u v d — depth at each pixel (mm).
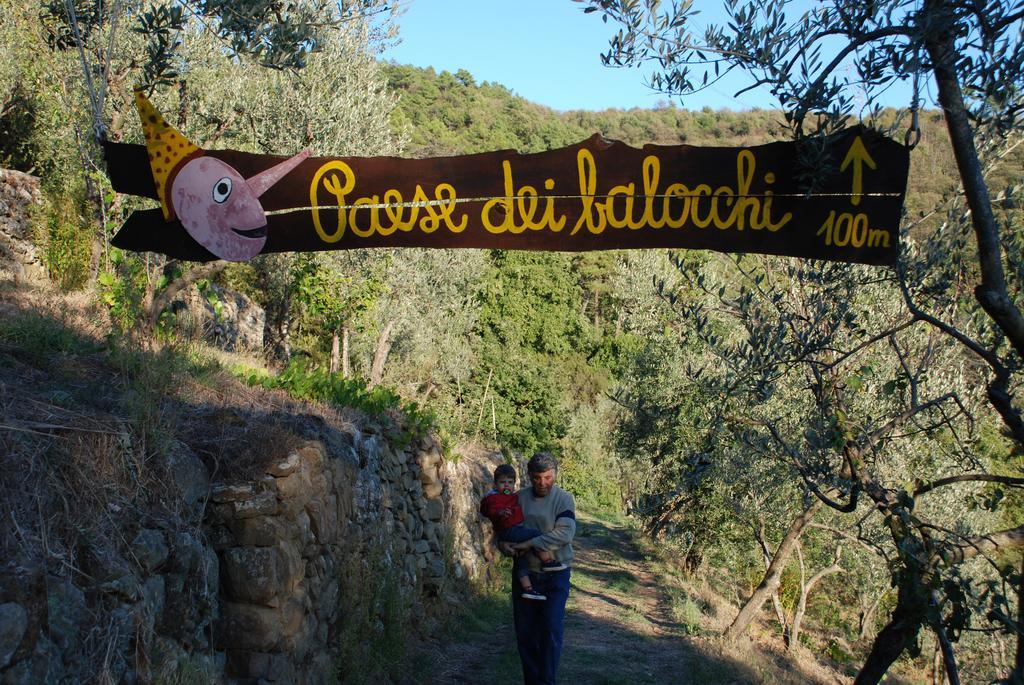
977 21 3316
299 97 12133
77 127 8773
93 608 3393
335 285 14516
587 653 7996
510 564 13602
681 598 12883
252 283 20266
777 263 5516
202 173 3949
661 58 3605
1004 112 3383
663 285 5266
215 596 4418
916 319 3730
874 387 7441
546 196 3916
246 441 5105
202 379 5977
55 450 3725
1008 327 3201
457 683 6750
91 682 3246
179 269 7527
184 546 4117
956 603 3637
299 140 12203
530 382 30266
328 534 5652
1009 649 10039
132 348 5332
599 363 37719
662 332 16359
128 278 6395
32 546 3258
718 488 12273
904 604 3836
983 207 3213
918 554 3770
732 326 8719
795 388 8516
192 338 6762
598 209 3891
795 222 3803
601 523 26297
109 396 4602
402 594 7465
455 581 10445
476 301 31359
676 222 3861
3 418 3719
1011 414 3365
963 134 3244
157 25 4539
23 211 8883
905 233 4594
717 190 3836
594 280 47281
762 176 3805
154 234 3992
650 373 16125
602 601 12055
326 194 3953
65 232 8570
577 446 33469
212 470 4773
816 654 13156
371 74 13359
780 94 3395
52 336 5266
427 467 9680
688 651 8703
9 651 2865
